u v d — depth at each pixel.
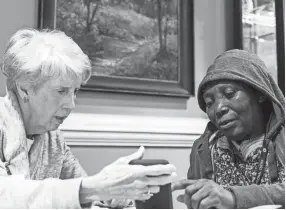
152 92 1.86
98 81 1.74
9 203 0.73
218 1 2.18
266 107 1.04
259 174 0.98
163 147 1.84
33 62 0.93
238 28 2.08
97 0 1.79
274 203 0.79
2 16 1.60
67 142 1.61
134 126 1.77
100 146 1.70
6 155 0.93
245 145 1.02
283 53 1.83
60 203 0.71
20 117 0.98
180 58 1.99
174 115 1.97
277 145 0.97
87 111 1.74
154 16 1.94
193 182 0.79
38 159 1.10
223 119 0.98
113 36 1.81
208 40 2.13
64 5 1.70
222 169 1.07
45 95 0.96
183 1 2.03
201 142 1.17
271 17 1.92
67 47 0.99
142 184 0.69
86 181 0.73
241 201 0.76
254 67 1.01
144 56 1.89
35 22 1.67
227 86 0.98
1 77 1.54
